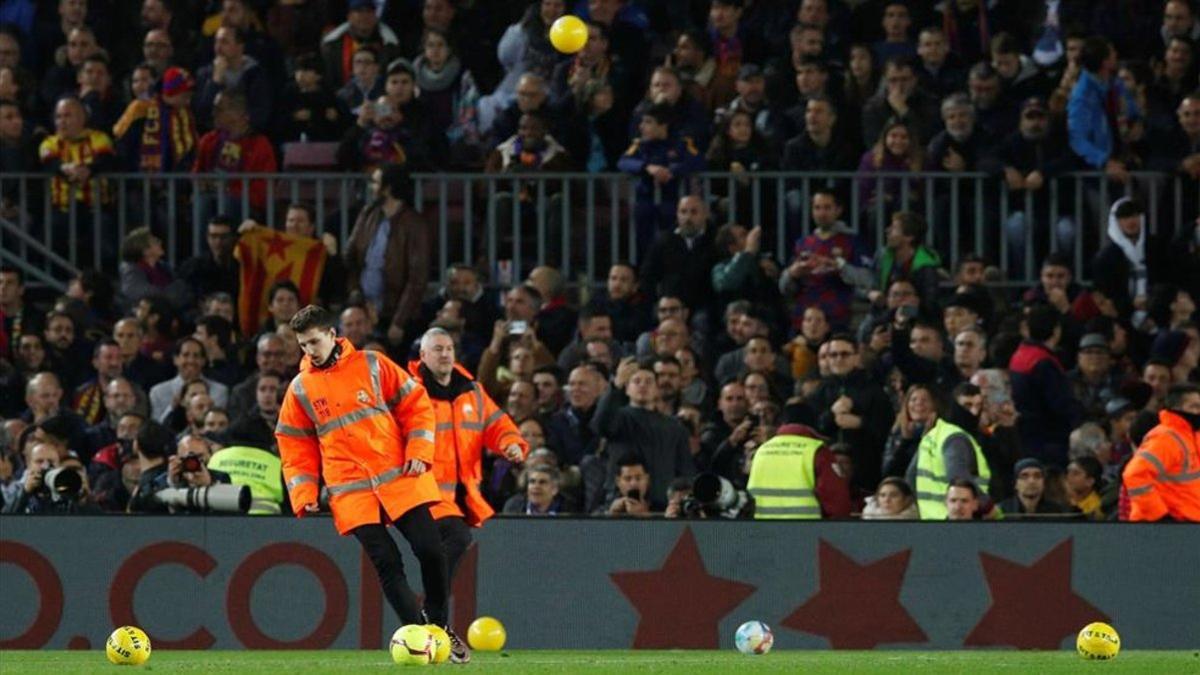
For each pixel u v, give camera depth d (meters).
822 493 63.69
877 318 75.06
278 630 60.47
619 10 88.31
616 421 66.94
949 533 60.47
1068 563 60.50
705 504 61.72
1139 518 60.88
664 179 81.88
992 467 67.31
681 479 62.72
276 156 87.75
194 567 60.56
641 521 60.66
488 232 83.62
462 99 88.94
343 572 60.53
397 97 85.00
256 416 66.38
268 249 81.19
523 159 83.81
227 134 85.81
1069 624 60.41
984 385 68.94
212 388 74.62
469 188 83.00
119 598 60.47
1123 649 60.25
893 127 82.44
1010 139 82.56
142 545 60.56
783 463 64.06
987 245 83.06
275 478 65.06
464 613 60.75
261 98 87.44
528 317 77.25
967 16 90.06
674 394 71.25
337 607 60.56
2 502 68.12
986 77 83.50
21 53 91.56
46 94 90.19
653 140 82.38
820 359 71.19
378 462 48.78
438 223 84.88
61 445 68.81
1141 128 84.88
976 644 60.28
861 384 69.56
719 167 83.44
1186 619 60.31
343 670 46.72
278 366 73.25
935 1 91.38
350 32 90.38
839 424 68.44
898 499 63.22
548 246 83.81
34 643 60.41
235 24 89.12
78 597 60.47
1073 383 75.12
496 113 87.62
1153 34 89.88
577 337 78.00
